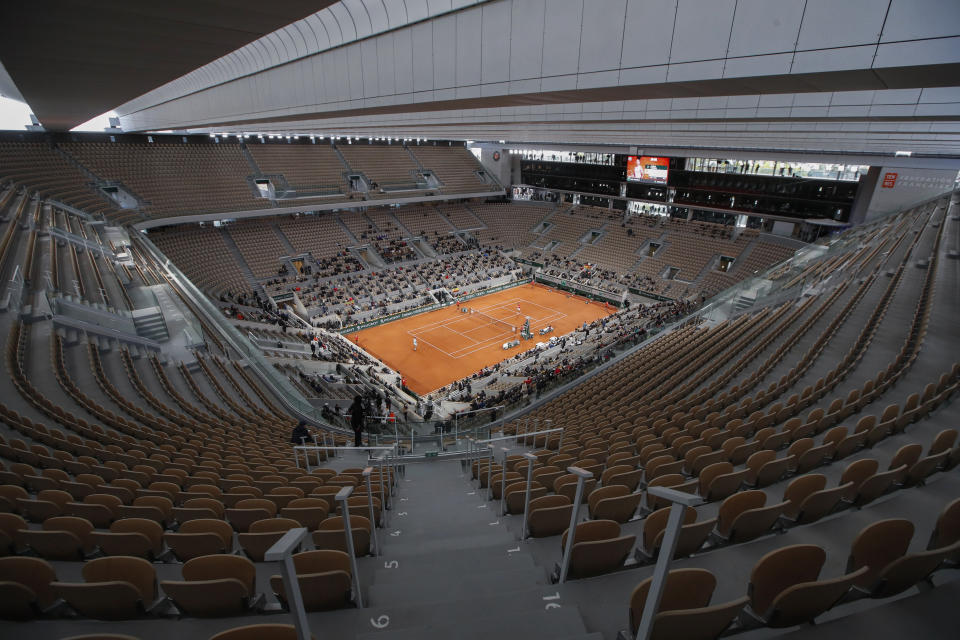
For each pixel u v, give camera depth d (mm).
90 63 10125
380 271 49031
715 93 10086
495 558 6102
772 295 27031
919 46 6824
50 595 4527
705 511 6414
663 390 15703
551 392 22250
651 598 2807
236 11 6418
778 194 43656
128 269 26594
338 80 16594
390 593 5219
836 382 11797
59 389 13383
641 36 9266
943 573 4148
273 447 12438
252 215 44406
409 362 37562
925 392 9195
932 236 25656
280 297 42312
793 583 3807
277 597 4742
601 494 6613
